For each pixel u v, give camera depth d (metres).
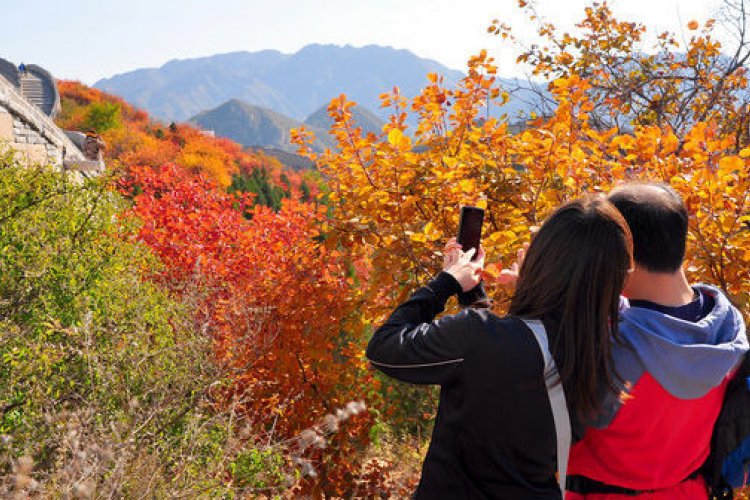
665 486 1.76
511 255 4.57
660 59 9.75
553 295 1.62
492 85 5.77
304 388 6.93
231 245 11.36
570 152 4.93
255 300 7.02
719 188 4.18
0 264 5.91
